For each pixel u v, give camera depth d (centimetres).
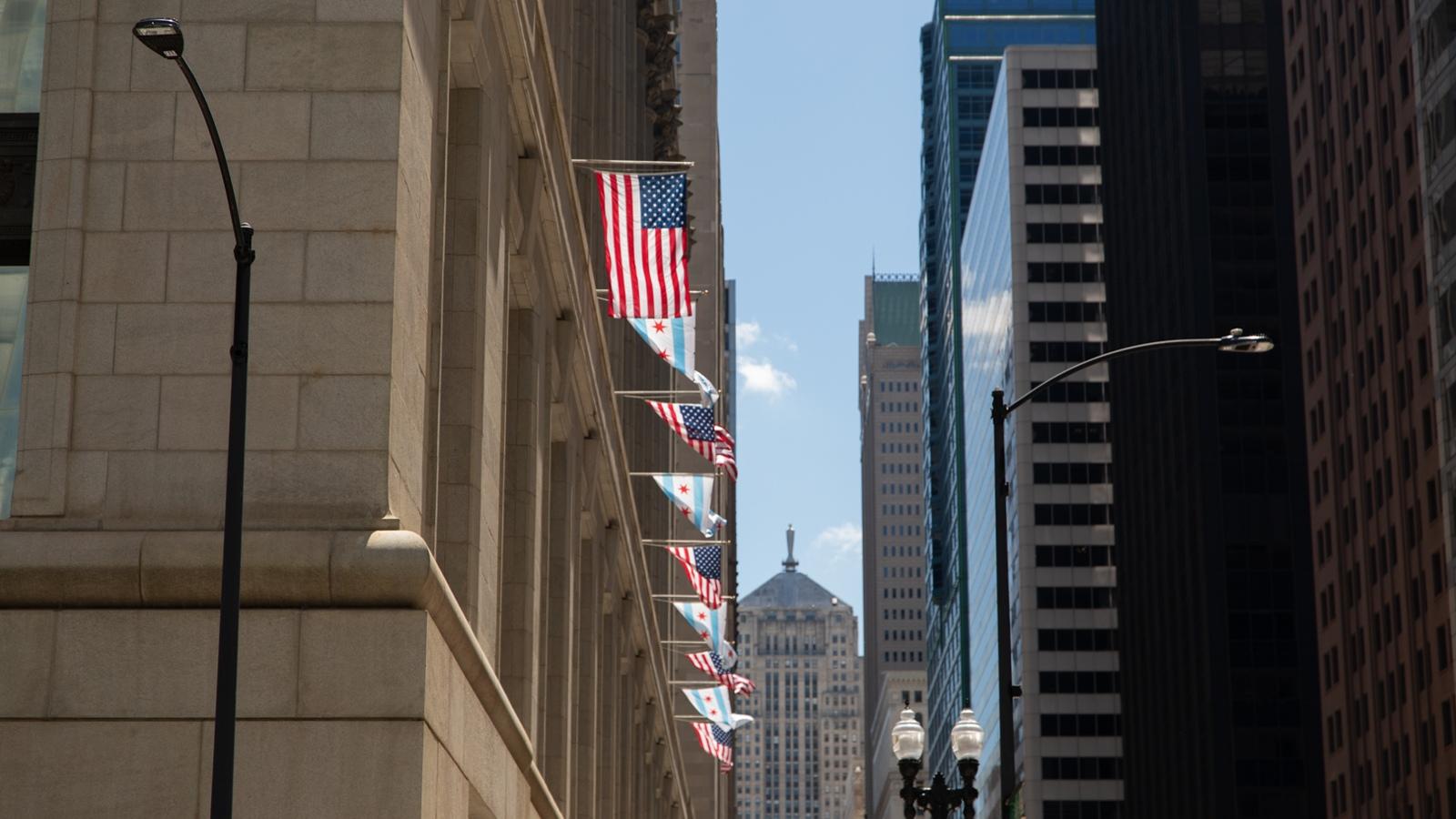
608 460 7594
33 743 3172
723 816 18162
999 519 5378
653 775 10706
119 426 3334
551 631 6269
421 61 3712
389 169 3425
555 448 6431
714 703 12019
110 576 3216
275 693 3194
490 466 4409
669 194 5822
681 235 5809
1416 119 18200
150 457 3325
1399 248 18975
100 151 3438
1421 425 18175
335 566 3206
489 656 4341
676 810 12538
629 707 8944
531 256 5294
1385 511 19362
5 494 3447
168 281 3388
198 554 3212
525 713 5084
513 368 5378
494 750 4141
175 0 3494
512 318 5416
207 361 3359
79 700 3191
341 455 3309
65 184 3416
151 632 3216
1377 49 19662
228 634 2545
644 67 11619
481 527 4228
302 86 3456
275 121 3444
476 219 4341
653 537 11225
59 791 3158
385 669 3203
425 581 3228
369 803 3155
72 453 3328
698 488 9325
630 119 10638
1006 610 5294
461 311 4284
